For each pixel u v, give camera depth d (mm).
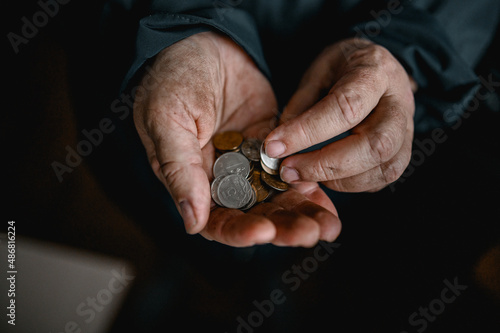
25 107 483
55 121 481
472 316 375
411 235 408
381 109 349
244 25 384
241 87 395
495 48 423
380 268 407
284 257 428
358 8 406
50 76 485
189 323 421
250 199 346
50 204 463
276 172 363
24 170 474
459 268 389
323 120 335
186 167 316
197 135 344
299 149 343
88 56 436
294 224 298
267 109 401
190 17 362
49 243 436
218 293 436
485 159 405
